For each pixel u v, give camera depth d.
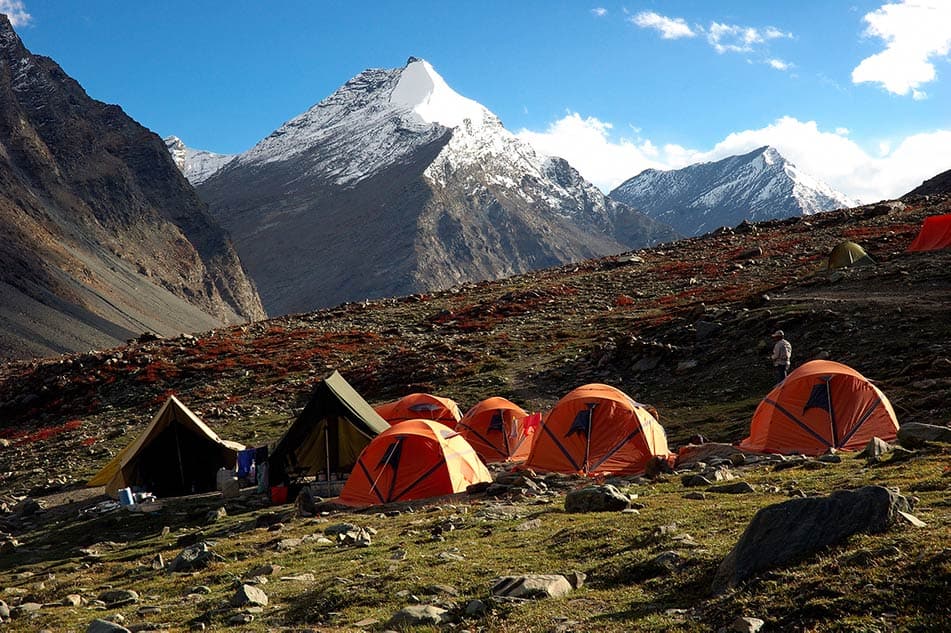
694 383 34.78
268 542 17.45
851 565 8.61
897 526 9.53
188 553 16.55
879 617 7.53
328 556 15.15
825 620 7.73
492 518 16.89
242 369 55.22
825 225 82.69
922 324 33.03
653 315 50.69
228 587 13.67
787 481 16.59
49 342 193.25
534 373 42.50
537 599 10.19
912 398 24.56
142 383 54.41
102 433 43.19
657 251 90.44
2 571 19.53
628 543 12.39
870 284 43.94
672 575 10.23
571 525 14.73
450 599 10.94
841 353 32.28
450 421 32.91
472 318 62.91
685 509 14.42
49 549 22.06
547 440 24.09
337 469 27.52
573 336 49.94
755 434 23.42
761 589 8.76
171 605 12.77
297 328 70.06
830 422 22.12
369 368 50.44
